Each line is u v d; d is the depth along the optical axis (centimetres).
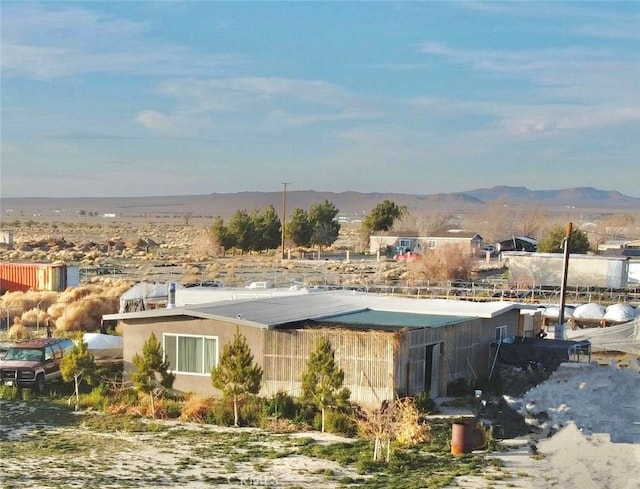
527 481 1919
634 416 2486
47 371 3048
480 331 3117
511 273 6625
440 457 2128
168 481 1900
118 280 6969
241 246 11850
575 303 5809
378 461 2061
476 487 1861
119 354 3319
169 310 2820
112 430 2423
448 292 5809
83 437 2342
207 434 2369
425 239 11012
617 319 4459
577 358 3206
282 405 2539
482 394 2833
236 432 2394
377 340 2561
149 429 2427
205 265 9438
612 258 6350
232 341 2734
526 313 3672
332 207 13388
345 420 2402
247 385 2525
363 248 12756
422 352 2723
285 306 3175
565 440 2277
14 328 4369
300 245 12731
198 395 2758
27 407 2753
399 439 2238
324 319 2894
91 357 2872
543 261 6500
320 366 2475
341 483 1888
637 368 3266
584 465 2034
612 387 2775
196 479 1917
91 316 4641
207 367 2783
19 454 2150
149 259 10519
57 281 6244
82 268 8506
